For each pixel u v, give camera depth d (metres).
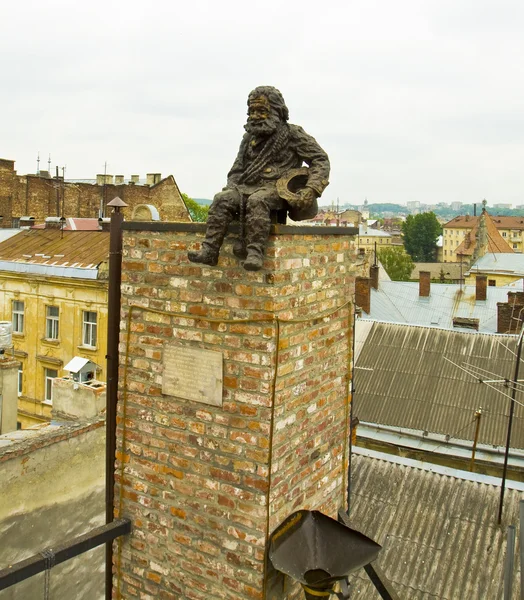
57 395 11.23
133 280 4.57
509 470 16.62
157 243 4.43
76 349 22.61
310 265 4.30
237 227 4.01
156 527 4.50
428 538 9.66
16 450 7.78
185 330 4.32
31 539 8.05
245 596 4.09
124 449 4.65
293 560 3.92
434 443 17.66
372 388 19.34
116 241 4.82
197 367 4.26
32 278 23.36
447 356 20.02
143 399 4.55
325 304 4.55
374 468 11.16
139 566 4.59
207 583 4.26
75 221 34.00
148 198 46.78
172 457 4.41
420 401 18.64
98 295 21.97
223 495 4.18
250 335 4.02
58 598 8.38
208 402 4.22
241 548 4.11
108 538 4.50
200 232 4.20
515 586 8.67
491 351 19.86
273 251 3.89
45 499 8.23
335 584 4.43
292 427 4.26
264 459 4.01
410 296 35.38
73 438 8.62
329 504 4.85
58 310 23.09
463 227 109.38
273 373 3.99
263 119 4.13
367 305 31.05
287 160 4.19
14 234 29.02
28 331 23.86
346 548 4.04
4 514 7.67
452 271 70.31
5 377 12.47
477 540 9.49
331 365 4.72
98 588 9.04
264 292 3.94
